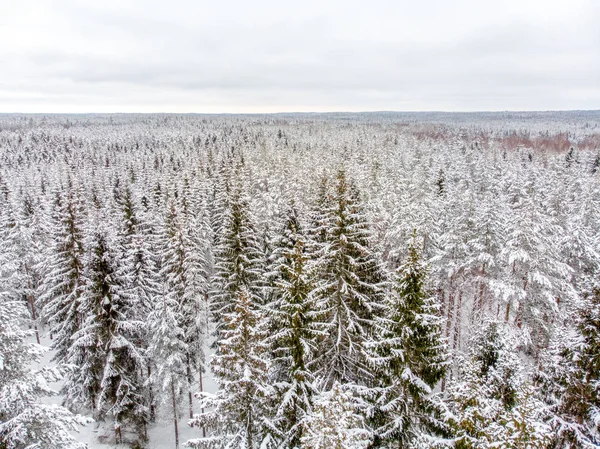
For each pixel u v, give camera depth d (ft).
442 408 41.16
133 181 267.18
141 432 82.69
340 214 57.11
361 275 60.95
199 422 44.80
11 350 40.83
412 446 41.06
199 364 85.76
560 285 86.89
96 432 80.18
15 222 126.31
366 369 56.54
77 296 84.89
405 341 44.32
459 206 118.52
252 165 236.43
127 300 76.18
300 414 47.42
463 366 44.57
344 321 57.67
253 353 44.57
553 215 137.69
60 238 88.12
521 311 86.63
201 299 86.07
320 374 57.26
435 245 98.99
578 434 43.60
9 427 37.88
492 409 37.17
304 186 176.96
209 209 177.47
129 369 79.87
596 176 175.52
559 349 49.96
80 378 75.72
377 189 163.12
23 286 121.19
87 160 387.34
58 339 85.66
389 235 101.55
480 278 93.20
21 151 472.03
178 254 84.07
